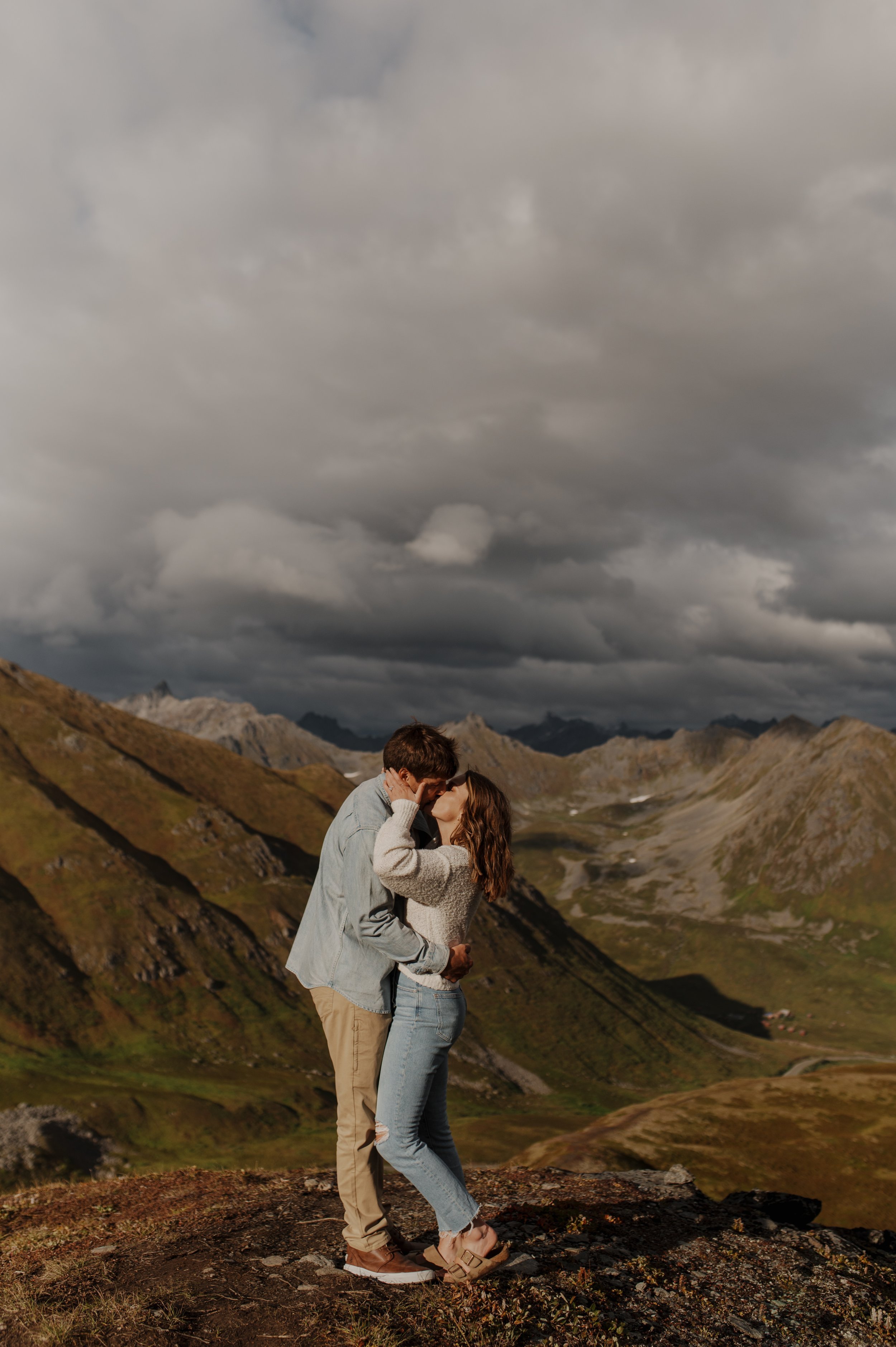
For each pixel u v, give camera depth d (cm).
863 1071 7781
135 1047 13550
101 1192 1225
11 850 17288
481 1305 579
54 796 19512
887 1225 4828
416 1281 604
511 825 588
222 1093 12125
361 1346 511
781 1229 903
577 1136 6394
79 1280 633
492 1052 17325
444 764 572
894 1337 688
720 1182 5403
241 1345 514
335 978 580
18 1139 9600
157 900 16938
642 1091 16775
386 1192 995
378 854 528
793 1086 7406
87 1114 10500
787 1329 663
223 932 17100
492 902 595
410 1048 566
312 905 616
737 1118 6588
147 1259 680
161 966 15512
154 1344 509
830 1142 6025
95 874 17012
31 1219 1095
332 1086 13588
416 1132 583
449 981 572
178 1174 1338
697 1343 606
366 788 586
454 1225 590
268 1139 10925
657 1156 5841
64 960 14875
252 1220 827
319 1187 1067
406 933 544
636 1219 877
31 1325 548
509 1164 1347
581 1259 721
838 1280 784
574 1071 17175
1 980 13775
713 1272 751
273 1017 15425
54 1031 13250
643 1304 653
